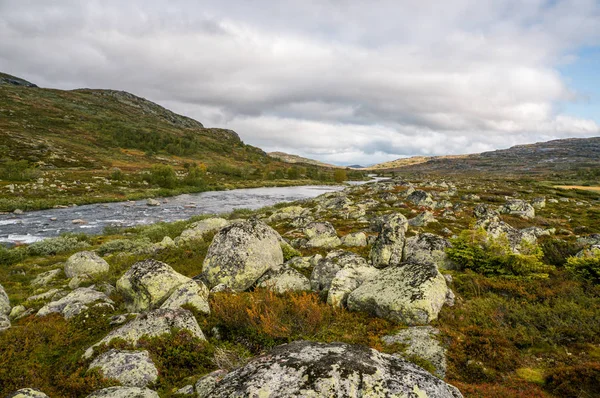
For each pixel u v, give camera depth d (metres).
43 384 7.29
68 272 19.78
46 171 94.12
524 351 8.30
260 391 4.68
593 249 15.91
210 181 119.69
